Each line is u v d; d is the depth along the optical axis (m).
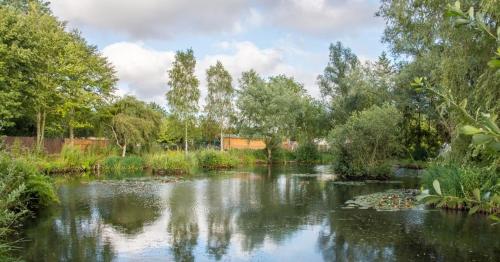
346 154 23.33
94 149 29.73
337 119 34.12
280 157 38.25
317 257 7.84
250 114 37.66
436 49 12.92
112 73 34.09
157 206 13.42
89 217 11.57
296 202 14.23
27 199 10.84
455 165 12.07
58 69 26.75
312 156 37.66
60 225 10.52
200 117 43.78
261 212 12.41
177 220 11.27
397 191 16.78
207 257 7.86
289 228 10.25
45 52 25.53
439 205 1.93
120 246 8.59
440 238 9.05
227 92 43.81
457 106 2.02
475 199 1.89
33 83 23.97
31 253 8.06
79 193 16.25
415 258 7.68
